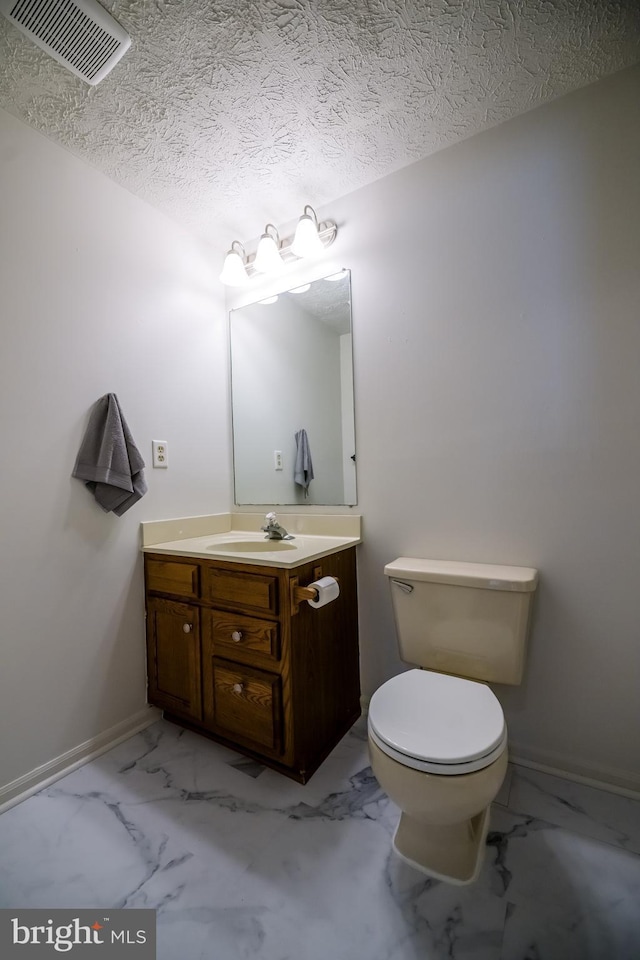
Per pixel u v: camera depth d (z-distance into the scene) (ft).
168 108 4.25
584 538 4.25
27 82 3.91
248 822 3.82
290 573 4.16
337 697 5.04
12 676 4.18
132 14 3.36
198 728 5.16
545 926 2.87
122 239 5.42
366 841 3.59
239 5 3.35
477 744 2.94
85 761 4.71
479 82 4.10
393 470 5.37
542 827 3.68
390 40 3.67
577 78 4.08
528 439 4.51
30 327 4.42
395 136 4.75
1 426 4.15
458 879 3.19
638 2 3.40
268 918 2.97
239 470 6.94
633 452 4.02
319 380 5.98
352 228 5.67
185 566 5.02
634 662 4.04
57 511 4.61
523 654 4.14
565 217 4.30
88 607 4.89
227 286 7.04
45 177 4.58
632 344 4.00
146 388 5.68
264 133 4.64
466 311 4.85
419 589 4.54
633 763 4.04
